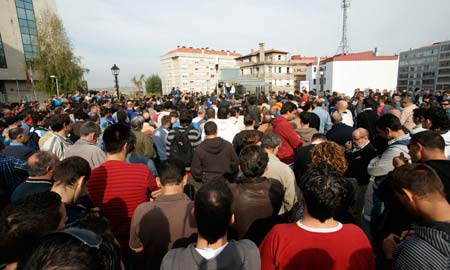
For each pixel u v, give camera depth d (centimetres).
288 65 5631
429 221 143
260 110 811
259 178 231
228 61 8669
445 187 190
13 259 112
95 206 234
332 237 144
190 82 8138
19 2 3797
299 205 267
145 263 198
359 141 356
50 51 2830
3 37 3675
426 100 963
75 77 3011
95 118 604
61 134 404
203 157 363
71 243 79
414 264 134
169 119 547
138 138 457
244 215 225
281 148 455
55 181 187
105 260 85
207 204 131
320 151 260
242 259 136
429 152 214
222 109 550
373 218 266
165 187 205
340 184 145
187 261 131
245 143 378
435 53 5300
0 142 362
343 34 4594
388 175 222
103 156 336
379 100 931
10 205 121
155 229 192
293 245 146
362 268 142
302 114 486
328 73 4391
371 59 4194
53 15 2933
